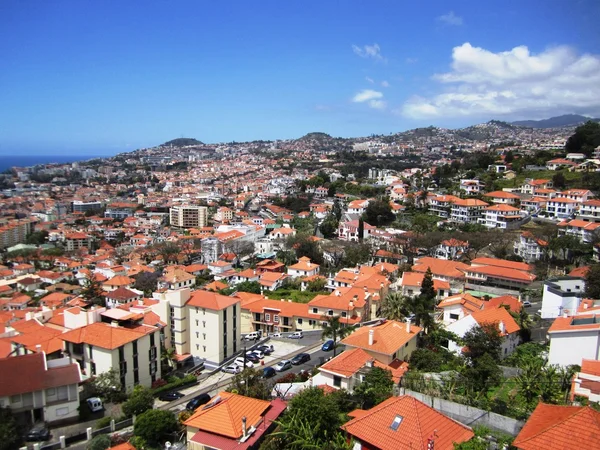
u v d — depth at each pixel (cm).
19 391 5259
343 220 19588
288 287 12562
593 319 5475
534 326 7319
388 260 14138
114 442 4800
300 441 3638
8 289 14650
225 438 4131
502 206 16075
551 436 2973
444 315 7575
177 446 4644
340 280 11731
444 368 5694
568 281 8250
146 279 14362
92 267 17650
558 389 4306
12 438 4869
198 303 7875
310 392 4203
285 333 8994
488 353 5400
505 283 10550
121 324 7219
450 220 17275
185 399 6391
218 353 7706
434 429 3428
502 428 3812
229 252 17588
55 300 13012
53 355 6744
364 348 5775
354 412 4138
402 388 4622
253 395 5238
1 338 7181
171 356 7606
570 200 15075
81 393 6056
